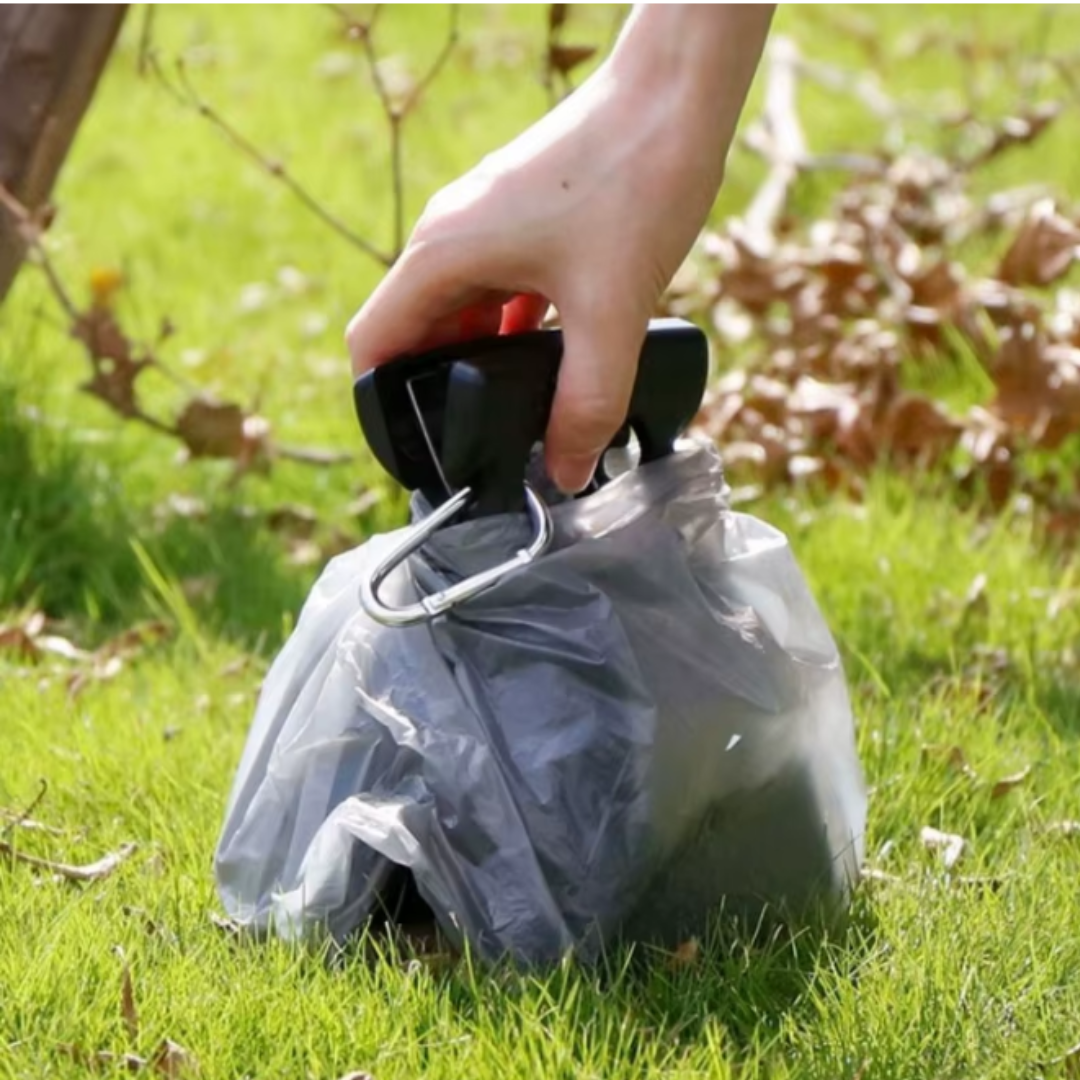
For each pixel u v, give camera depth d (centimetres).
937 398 635
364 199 895
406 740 287
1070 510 552
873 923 310
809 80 1039
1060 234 606
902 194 737
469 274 274
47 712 412
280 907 296
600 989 289
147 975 287
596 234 269
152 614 498
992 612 477
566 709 288
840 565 504
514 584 288
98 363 565
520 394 279
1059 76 1010
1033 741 398
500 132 995
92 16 496
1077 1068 268
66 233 790
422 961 290
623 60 274
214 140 984
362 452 606
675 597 292
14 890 319
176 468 598
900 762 373
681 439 308
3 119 493
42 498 549
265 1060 270
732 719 293
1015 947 297
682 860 297
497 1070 262
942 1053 272
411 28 1178
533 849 285
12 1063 265
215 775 376
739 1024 281
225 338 720
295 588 510
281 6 1241
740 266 655
